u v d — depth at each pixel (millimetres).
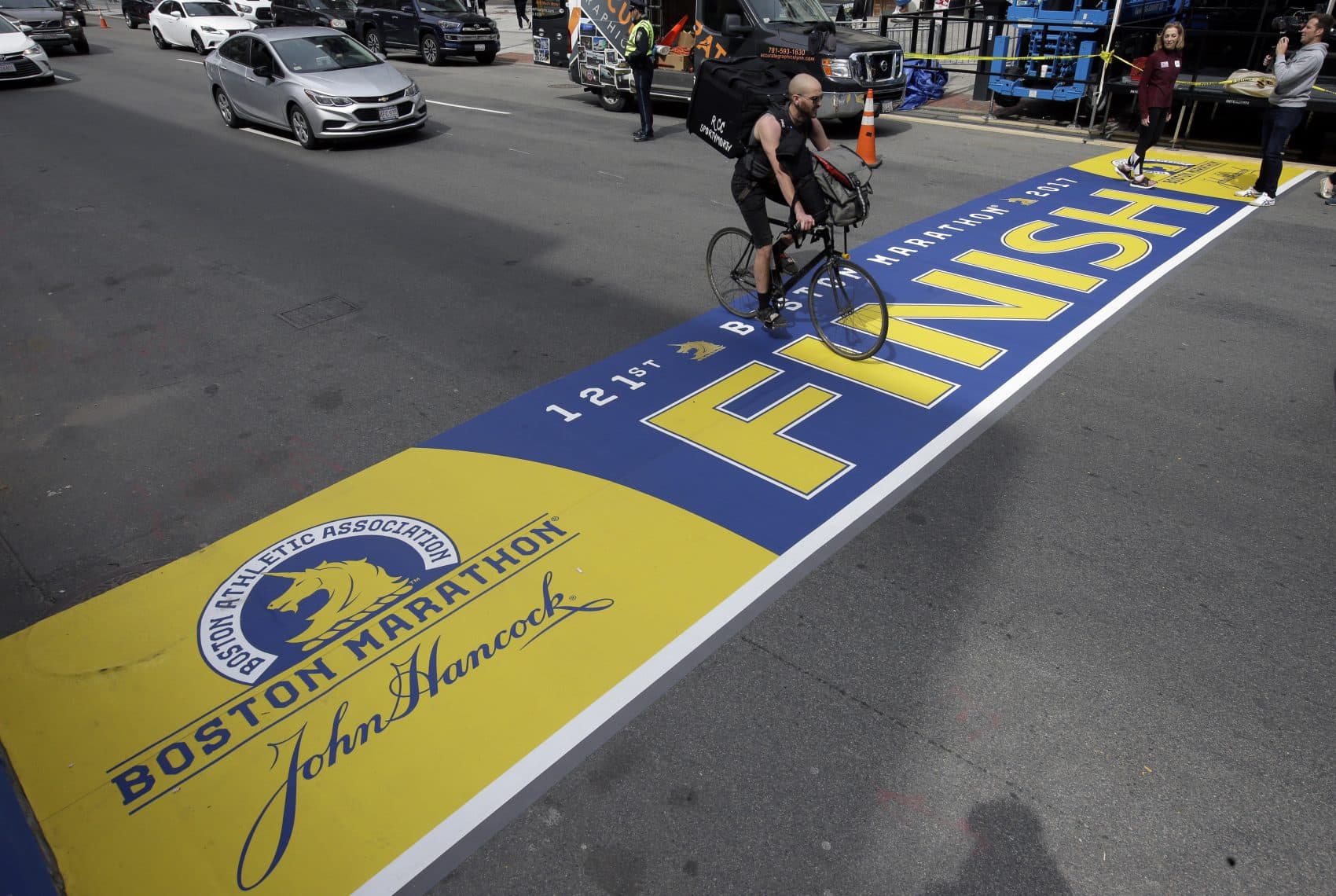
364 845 2887
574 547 4219
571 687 3455
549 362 6082
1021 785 3023
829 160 5477
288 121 12562
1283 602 3793
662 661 3568
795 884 2734
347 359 6184
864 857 2807
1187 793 2984
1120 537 4211
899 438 5082
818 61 12094
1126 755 3121
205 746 3254
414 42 20688
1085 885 2713
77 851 2885
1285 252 7887
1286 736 3180
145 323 6844
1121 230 8578
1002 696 3371
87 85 17875
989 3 14000
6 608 3977
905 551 4152
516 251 8320
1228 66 13078
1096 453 4895
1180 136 12258
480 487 4711
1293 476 4648
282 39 12758
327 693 3461
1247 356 5957
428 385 5801
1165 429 5109
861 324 5887
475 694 3434
